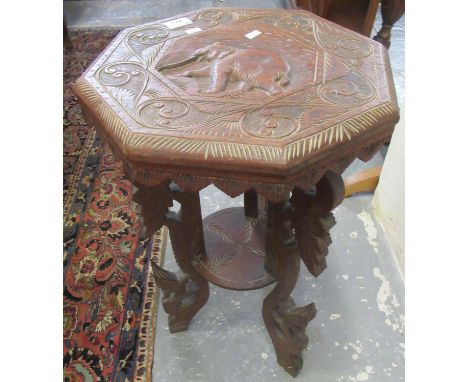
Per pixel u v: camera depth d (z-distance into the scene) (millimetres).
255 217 1496
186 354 1353
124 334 1407
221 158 775
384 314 1440
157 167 821
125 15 3580
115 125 857
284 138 795
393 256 1627
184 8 3662
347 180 1853
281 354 1255
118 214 1844
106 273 1601
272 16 1290
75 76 2740
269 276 1287
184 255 1166
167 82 988
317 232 987
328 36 1165
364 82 963
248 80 978
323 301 1482
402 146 1516
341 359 1325
